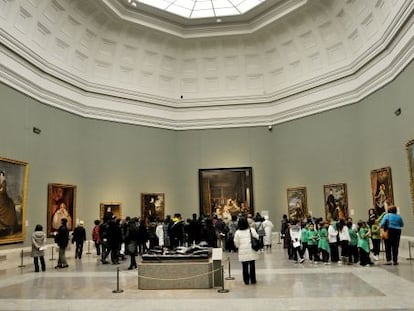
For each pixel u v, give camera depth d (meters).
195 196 22.17
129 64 21.52
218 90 23.06
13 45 14.58
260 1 19.73
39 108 16.53
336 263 12.59
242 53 22.59
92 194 19.27
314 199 19.73
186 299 8.09
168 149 22.20
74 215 18.11
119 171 20.27
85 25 18.97
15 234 14.48
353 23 17.72
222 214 21.77
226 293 8.54
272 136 22.12
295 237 13.24
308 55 20.69
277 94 21.80
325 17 19.06
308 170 20.09
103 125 20.09
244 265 9.48
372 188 16.66
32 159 15.88
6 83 14.42
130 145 20.84
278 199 21.48
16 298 8.50
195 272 9.30
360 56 17.23
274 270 11.47
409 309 6.79
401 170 14.45
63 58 18.44
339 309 6.92
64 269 12.94
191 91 23.12
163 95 22.64
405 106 13.98
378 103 16.36
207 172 22.27
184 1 19.70
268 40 21.83
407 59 13.57
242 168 22.09
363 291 8.28
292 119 21.08
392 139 15.20
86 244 18.64
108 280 10.63
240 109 22.50
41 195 16.31
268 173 21.91
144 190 20.98
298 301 7.59
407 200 14.01
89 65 20.02
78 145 18.86
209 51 22.64
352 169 18.19
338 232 12.94
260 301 7.70
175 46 22.28
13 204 14.48
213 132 22.56
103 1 17.98
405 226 14.18
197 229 15.77
